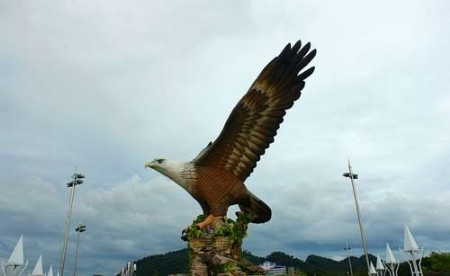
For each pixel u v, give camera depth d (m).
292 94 14.80
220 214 14.56
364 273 68.31
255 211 15.65
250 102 14.50
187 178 14.78
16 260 28.12
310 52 14.63
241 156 14.87
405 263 55.97
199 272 13.77
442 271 51.66
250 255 35.38
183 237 14.98
